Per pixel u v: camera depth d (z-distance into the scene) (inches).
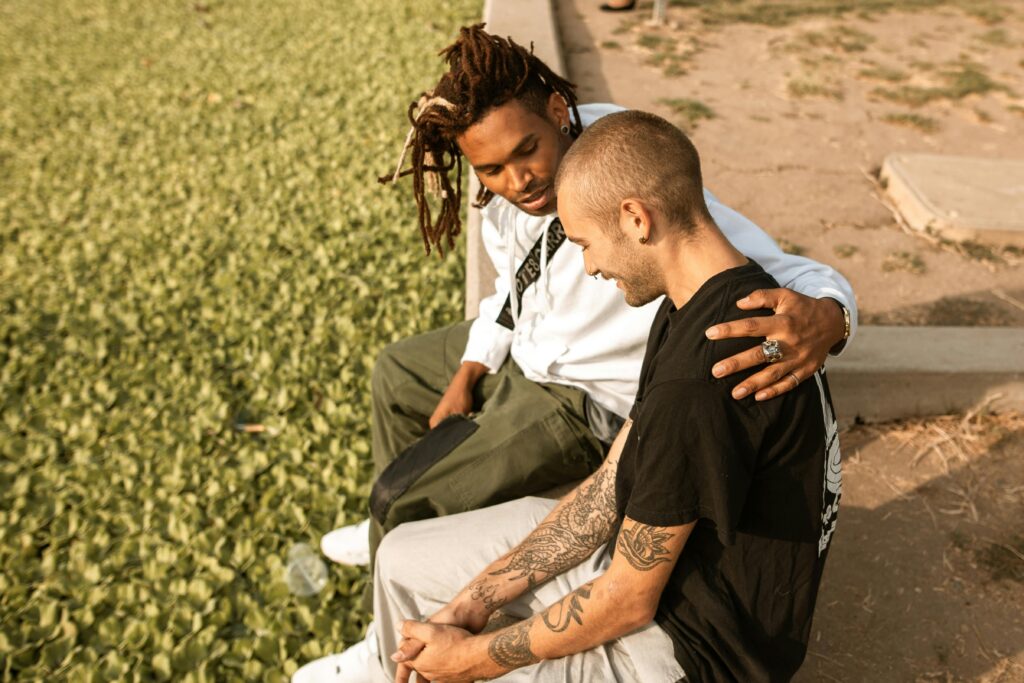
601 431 97.7
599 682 69.0
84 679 110.3
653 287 67.6
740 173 202.4
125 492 141.6
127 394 167.6
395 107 285.3
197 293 194.7
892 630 97.2
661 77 264.1
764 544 65.1
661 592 66.4
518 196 87.0
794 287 78.7
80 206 246.8
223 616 117.3
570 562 77.9
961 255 163.6
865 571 104.1
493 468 93.6
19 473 149.7
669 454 59.9
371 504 95.9
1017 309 147.7
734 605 66.7
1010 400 125.6
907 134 220.4
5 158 282.2
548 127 84.5
